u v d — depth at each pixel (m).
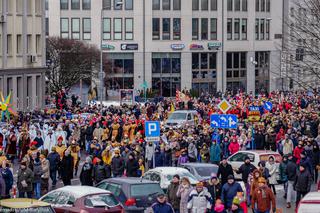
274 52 136.12
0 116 58.03
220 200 29.58
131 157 40.88
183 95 87.44
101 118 59.66
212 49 129.25
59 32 123.38
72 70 101.00
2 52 75.06
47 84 98.81
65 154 40.91
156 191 30.92
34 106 81.75
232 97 98.44
